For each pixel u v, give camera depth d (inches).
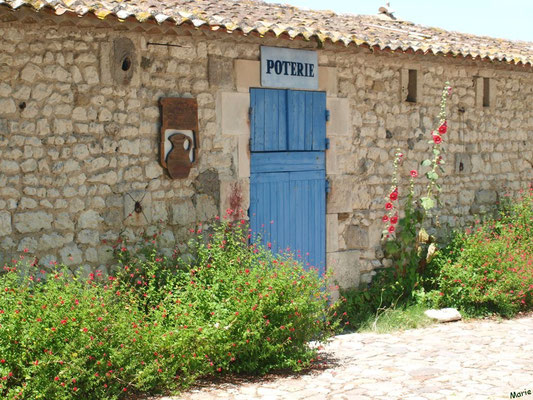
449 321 328.5
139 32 261.3
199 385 231.0
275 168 310.2
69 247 249.1
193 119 280.8
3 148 234.5
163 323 238.5
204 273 261.6
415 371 249.1
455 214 387.9
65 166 248.4
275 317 247.6
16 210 237.1
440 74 378.0
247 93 298.7
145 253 267.0
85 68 252.8
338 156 335.0
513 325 322.3
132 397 216.7
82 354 205.9
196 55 283.1
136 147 266.4
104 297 223.8
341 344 288.8
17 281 229.0
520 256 360.5
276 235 311.3
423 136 371.2
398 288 349.4
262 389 228.2
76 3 234.2
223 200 291.1
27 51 239.5
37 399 196.2
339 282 336.5
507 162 416.8
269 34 284.7
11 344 200.8
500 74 410.0
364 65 343.6
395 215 357.1
